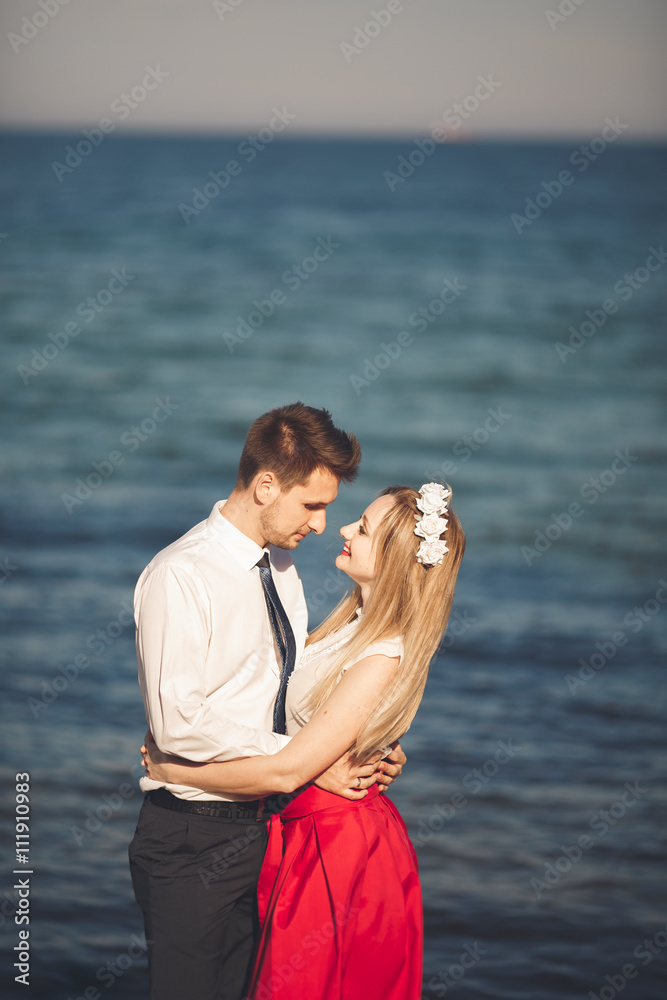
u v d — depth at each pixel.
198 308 27.52
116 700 7.78
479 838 6.11
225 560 2.76
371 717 2.71
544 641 9.46
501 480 15.01
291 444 2.69
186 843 2.70
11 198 50.81
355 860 2.77
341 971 2.73
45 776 6.51
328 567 10.99
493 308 27.92
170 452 16.00
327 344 23.98
